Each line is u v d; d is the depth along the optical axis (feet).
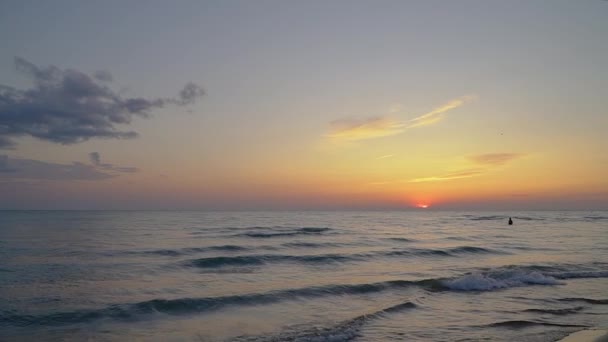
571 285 54.19
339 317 39.06
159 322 37.09
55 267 63.67
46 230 146.92
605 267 68.59
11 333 33.71
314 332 34.09
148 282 54.13
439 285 53.11
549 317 38.93
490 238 130.82
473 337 32.68
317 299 46.14
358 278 58.75
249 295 46.85
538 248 100.01
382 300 45.93
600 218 357.61
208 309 41.50
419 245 104.63
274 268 67.67
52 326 35.60
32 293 46.55
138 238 115.96
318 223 225.97
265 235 131.75
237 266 69.10
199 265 69.10
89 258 73.92
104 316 38.45
